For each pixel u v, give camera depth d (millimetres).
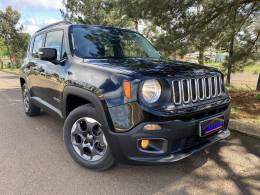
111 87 2770
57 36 4133
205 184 2941
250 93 8148
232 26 7070
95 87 2904
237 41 8109
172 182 2986
